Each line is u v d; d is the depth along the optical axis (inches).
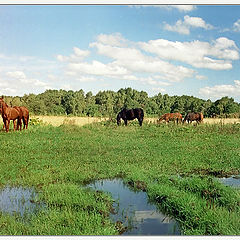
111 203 234.1
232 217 195.9
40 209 219.0
